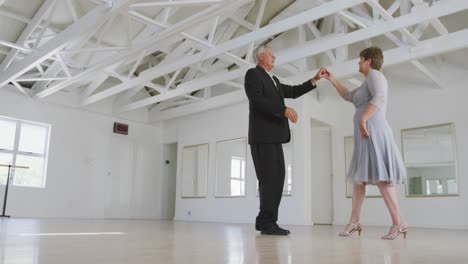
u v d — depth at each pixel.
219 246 1.87
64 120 9.21
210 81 7.67
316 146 8.97
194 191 9.76
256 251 1.63
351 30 7.75
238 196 8.64
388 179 2.77
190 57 6.75
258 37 5.80
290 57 6.39
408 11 5.75
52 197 8.79
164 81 9.91
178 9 6.61
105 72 7.61
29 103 8.70
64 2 6.09
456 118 6.92
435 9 4.99
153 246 1.80
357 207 3.13
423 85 7.39
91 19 5.34
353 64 6.69
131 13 5.36
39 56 6.34
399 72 7.73
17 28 6.75
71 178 9.15
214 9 5.18
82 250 1.53
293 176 7.78
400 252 1.74
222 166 9.16
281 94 3.02
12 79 7.26
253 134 2.87
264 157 2.87
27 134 8.73
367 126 2.83
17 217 8.13
